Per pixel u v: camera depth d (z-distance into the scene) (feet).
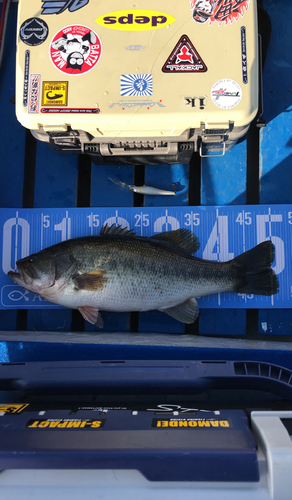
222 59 1.86
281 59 2.39
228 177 2.37
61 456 1.24
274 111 2.38
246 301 2.32
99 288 2.07
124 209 2.39
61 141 2.06
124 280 2.07
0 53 2.38
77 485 1.21
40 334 2.22
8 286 2.38
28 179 2.50
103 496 1.20
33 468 1.24
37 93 1.88
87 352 2.01
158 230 2.38
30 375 1.75
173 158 2.23
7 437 1.31
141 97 1.87
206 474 1.22
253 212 2.35
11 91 2.43
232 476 1.21
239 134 2.03
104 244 2.08
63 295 2.10
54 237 2.40
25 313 2.46
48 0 1.88
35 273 2.10
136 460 1.22
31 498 1.20
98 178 2.40
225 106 1.85
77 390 1.75
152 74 1.87
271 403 1.79
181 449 1.24
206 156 2.22
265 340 2.36
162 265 2.09
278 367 1.70
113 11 1.87
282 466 1.20
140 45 1.87
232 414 1.44
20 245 2.40
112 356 2.00
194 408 1.60
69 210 2.40
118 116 1.87
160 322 2.33
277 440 1.26
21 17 1.88
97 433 1.32
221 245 2.36
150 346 1.99
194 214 2.37
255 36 1.86
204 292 2.15
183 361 1.76
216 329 2.33
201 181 2.38
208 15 1.86
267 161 2.36
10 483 1.23
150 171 2.38
